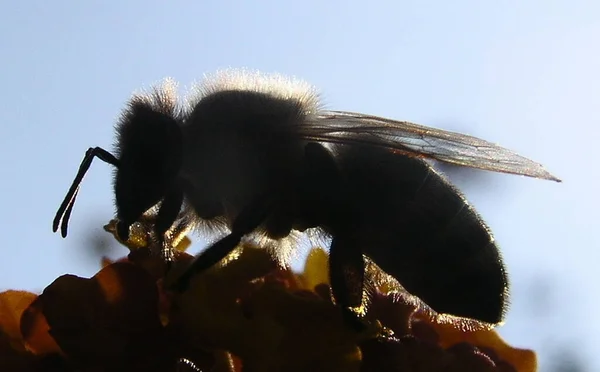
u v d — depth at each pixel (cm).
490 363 5
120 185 6
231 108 6
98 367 5
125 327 5
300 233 6
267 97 6
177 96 6
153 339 5
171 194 6
